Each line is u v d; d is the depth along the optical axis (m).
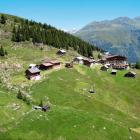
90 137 107.38
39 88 158.50
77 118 117.12
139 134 121.44
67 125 110.94
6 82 157.75
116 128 117.38
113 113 148.00
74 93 159.38
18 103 122.62
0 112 111.06
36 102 132.62
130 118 147.88
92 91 168.25
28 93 150.12
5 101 120.81
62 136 104.75
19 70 182.75
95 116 123.12
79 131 108.81
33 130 104.94
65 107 132.25
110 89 182.00
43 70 189.38
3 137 98.50
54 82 169.25
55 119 114.25
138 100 176.12
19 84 160.75
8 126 105.25
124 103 167.50
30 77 169.38
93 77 195.88
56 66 197.38
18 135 100.94
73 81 177.88
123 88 190.50
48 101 144.50
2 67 181.62
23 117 113.75
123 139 112.38
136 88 194.62
